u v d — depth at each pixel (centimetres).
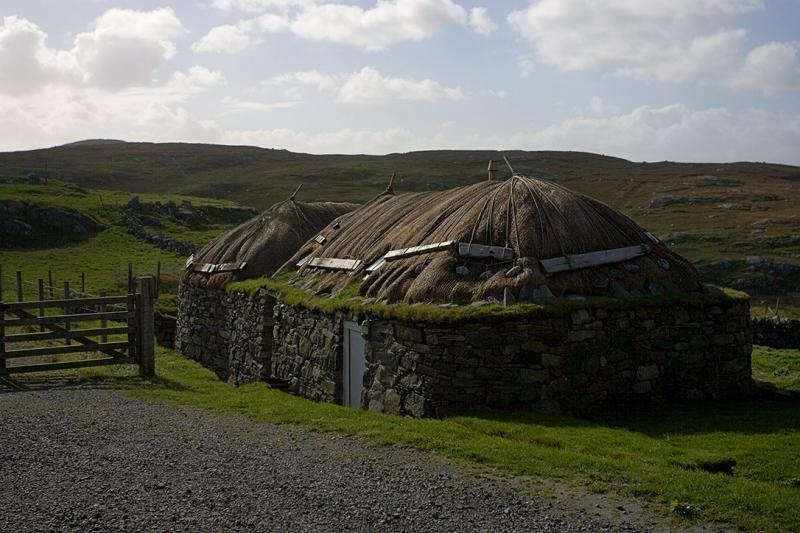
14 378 1405
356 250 1680
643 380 1206
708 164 12025
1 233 4519
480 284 1216
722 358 1283
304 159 12688
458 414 1098
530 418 1045
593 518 658
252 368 1839
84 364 1429
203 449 905
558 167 11069
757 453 909
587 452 873
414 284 1279
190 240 5059
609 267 1284
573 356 1142
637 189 8775
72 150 12706
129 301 1478
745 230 5912
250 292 1892
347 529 633
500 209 1359
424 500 706
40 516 648
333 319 1437
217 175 10581
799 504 684
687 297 1260
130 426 1030
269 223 2258
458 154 13350
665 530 632
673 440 975
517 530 632
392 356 1249
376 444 930
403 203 1788
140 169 10844
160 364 1894
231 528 631
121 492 722
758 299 4097
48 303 1398
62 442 919
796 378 1441
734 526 641
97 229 4959
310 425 1050
